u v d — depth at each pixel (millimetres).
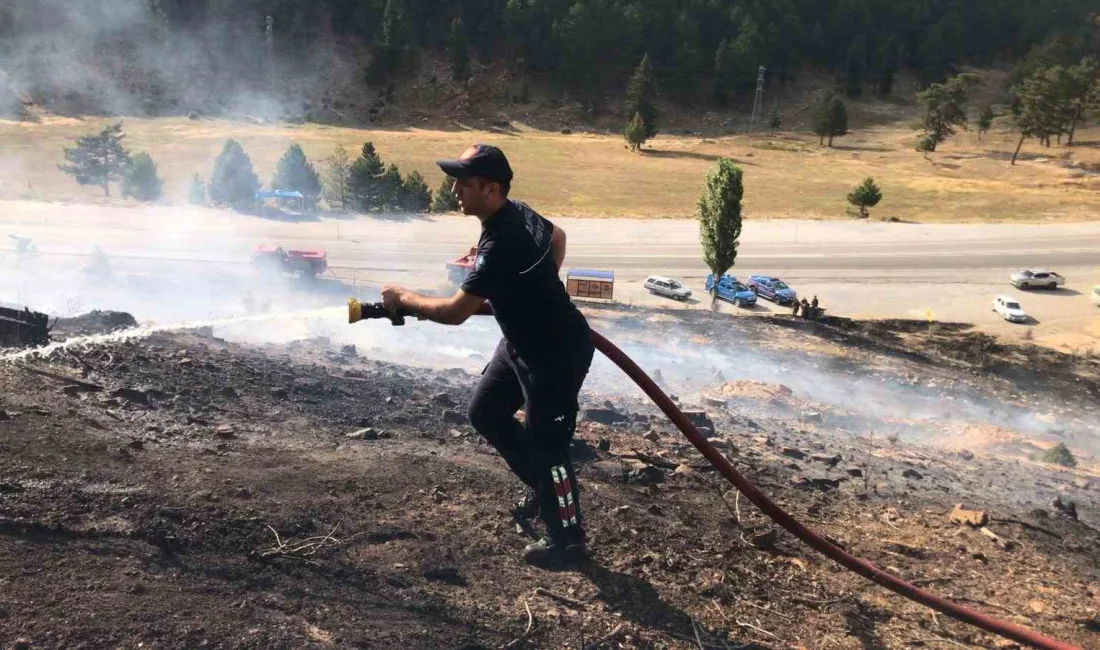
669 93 165000
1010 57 188250
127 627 2863
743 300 51406
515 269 3295
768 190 90750
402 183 74250
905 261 64438
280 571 3424
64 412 5070
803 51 176500
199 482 4184
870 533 5262
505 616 3395
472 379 11609
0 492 3629
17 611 2840
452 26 165500
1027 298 57438
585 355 3547
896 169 108312
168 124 123375
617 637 3387
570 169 99750
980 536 5574
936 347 44656
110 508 3686
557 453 3752
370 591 3398
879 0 183625
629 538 4324
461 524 4199
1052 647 3742
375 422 6371
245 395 6602
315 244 59188
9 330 6926
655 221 73188
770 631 3682
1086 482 11547
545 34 168500
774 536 4676
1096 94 128500
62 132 106500
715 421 10828
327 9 172750
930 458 11023
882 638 3787
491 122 151625
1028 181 99812
